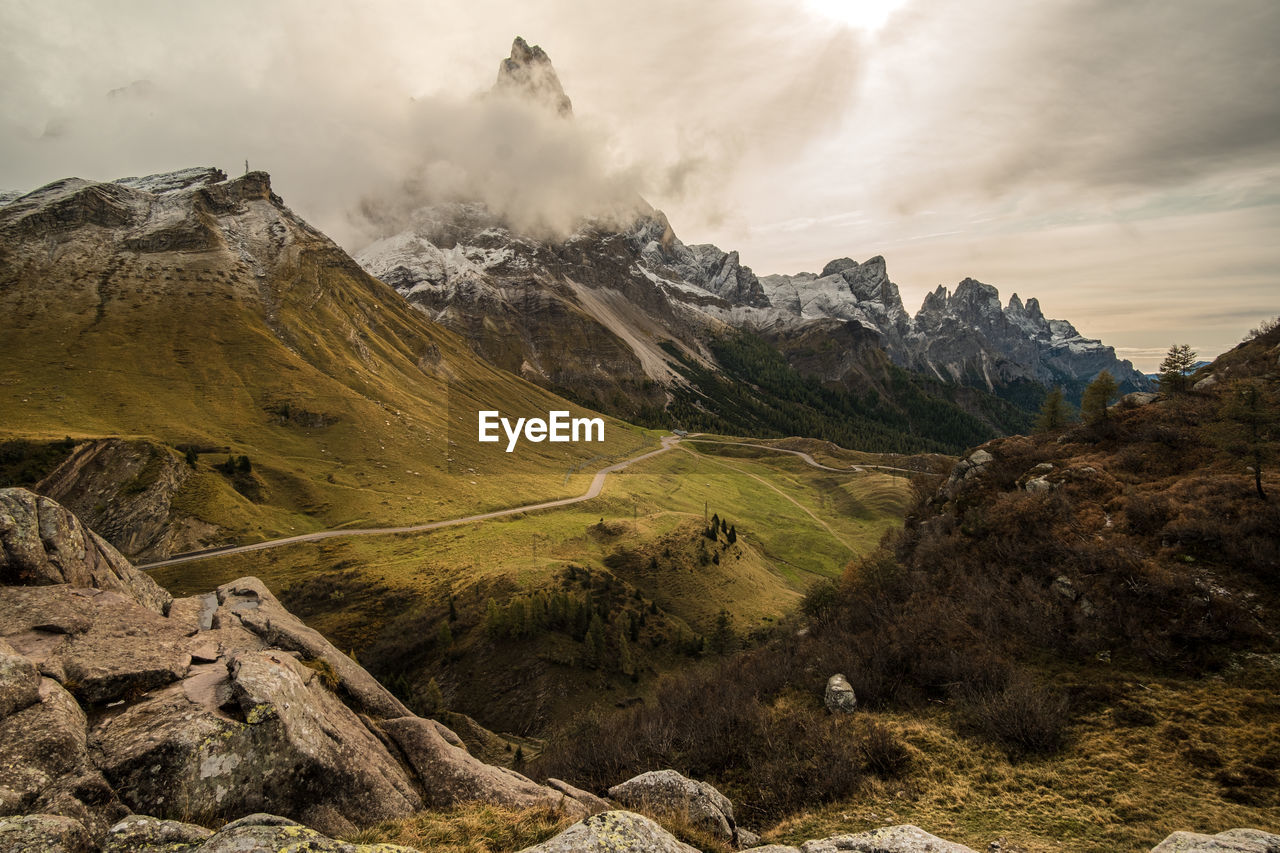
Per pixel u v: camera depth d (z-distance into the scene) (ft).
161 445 467.11
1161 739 103.71
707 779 119.75
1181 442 196.65
